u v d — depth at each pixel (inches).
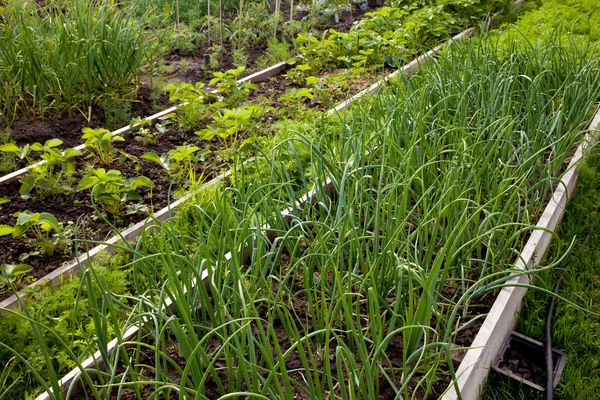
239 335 80.6
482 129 126.6
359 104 132.6
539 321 99.7
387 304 89.0
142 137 156.3
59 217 123.0
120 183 121.3
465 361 81.1
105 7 181.6
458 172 111.1
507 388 88.6
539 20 234.1
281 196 117.4
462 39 207.5
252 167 134.0
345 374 83.2
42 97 159.6
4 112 160.4
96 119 166.4
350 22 259.8
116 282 100.8
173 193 129.8
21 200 128.4
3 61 157.9
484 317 92.9
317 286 95.3
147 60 184.4
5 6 175.9
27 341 91.7
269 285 87.7
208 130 141.2
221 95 183.6
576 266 113.0
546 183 119.6
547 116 142.8
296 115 164.2
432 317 92.9
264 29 242.2
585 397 87.0
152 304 82.2
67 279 104.4
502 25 218.1
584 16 231.8
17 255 112.2
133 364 83.6
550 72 153.6
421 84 151.6
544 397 86.1
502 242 101.7
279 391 67.6
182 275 82.5
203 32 236.4
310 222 89.0
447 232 102.9
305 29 239.6
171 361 74.7
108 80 173.6
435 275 79.4
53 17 175.9
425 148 118.9
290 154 136.2
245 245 100.3
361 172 108.0
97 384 81.3
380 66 203.0
